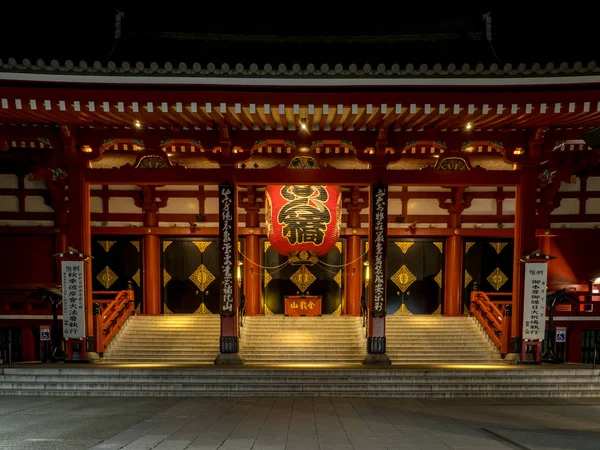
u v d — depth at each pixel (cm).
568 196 1895
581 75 1135
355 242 2003
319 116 1358
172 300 2034
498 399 1192
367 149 1490
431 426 906
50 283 1858
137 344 1617
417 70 1165
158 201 1989
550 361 1470
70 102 1207
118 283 2000
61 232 1844
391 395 1212
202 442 784
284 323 1808
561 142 1464
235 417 970
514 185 1482
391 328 1741
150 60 1675
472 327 1753
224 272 1457
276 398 1173
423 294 2041
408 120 1371
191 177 1470
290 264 2047
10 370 1263
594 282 1842
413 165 1686
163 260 2033
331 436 828
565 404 1136
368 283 1484
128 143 1566
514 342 1477
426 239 2041
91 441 791
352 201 1998
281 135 1471
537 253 1410
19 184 1856
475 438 820
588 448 757
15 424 908
